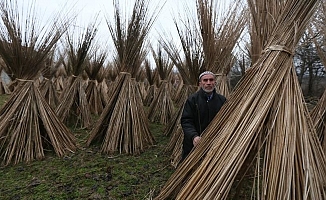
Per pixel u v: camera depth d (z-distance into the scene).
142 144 3.56
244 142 1.36
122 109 3.59
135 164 3.05
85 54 4.89
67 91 4.95
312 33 2.18
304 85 8.57
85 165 2.96
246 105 1.48
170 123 4.35
